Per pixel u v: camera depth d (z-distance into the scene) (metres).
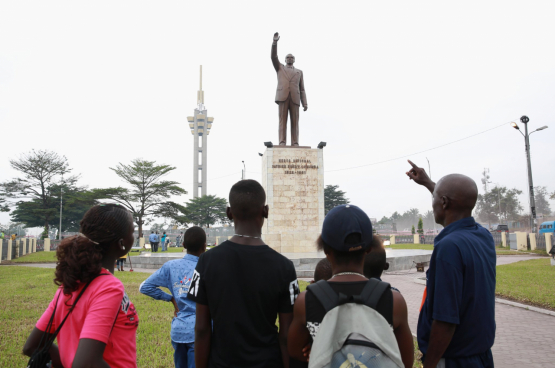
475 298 2.37
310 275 14.76
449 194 2.71
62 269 2.05
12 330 6.54
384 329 1.84
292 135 18.33
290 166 17.84
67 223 62.53
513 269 15.34
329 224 2.18
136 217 46.62
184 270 3.62
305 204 17.70
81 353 1.86
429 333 2.53
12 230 90.88
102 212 2.26
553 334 6.54
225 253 2.48
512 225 83.81
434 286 2.44
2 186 56.09
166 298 3.79
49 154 57.22
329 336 1.82
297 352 2.13
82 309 2.03
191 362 3.35
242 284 2.40
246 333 2.34
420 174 3.48
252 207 2.63
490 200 90.25
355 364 1.73
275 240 17.03
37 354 2.07
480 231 2.64
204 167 103.62
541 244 29.38
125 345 2.11
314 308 1.98
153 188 46.41
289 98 18.14
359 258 2.18
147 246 29.17
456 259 2.38
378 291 1.97
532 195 28.75
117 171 45.53
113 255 2.32
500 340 6.26
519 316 7.88
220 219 73.62
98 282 2.09
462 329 2.38
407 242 47.06
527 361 5.29
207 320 2.47
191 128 106.06
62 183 58.72
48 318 2.16
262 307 2.40
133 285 11.59
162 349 5.57
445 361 2.43
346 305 1.90
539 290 10.25
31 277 14.28
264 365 2.34
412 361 2.08
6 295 9.97
